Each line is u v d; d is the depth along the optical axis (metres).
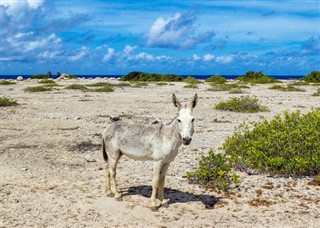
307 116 13.44
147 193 9.91
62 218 8.33
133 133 8.98
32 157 13.28
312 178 11.09
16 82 59.28
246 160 11.84
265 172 11.54
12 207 8.80
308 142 11.30
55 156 13.47
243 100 26.06
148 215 8.62
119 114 23.62
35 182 10.52
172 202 9.39
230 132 17.98
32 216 8.38
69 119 21.61
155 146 8.66
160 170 8.85
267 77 62.59
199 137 16.89
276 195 9.88
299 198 9.70
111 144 9.27
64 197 9.46
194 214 8.74
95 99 32.66
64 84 54.66
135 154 8.96
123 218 8.43
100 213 8.64
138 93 39.31
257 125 13.31
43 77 74.56
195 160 13.09
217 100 32.44
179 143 8.51
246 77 66.75
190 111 8.20
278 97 35.16
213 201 9.51
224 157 11.15
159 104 29.33
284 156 11.44
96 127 19.19
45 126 19.38
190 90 43.97
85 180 10.80
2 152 13.96
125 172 11.68
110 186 9.77
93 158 13.20
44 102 29.97
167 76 70.88
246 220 8.45
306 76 64.38
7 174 11.21
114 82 61.47
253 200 9.59
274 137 11.78
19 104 28.36
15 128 18.73
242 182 10.75
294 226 8.16
